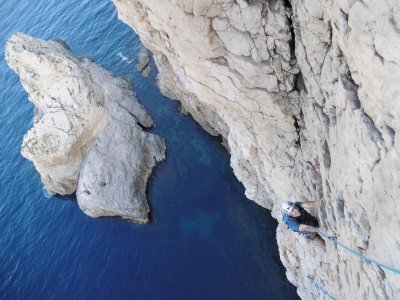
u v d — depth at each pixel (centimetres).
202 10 1322
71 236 3281
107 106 3462
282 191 1978
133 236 3084
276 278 2522
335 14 941
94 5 4797
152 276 2852
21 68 3331
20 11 5259
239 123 1908
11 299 3119
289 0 1234
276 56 1348
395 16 738
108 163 3238
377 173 855
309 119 1366
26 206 3600
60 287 3064
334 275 1314
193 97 3034
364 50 823
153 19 1717
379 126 854
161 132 3500
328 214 1241
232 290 2592
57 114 3288
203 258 2792
